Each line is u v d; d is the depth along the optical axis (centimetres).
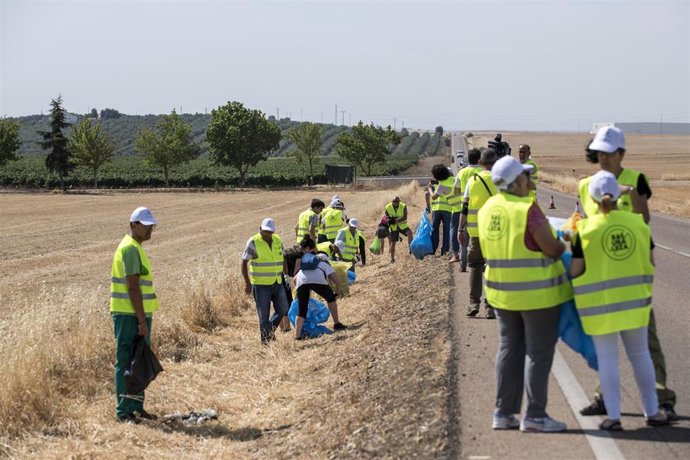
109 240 3200
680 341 854
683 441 550
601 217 557
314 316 1223
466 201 1001
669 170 8450
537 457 532
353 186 7906
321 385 896
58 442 768
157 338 1140
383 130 10306
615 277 553
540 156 12569
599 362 570
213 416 855
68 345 1000
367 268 1883
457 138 19562
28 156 15062
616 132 602
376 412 679
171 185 8675
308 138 10819
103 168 10712
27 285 1948
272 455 696
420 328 970
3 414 814
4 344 973
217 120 8988
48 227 3844
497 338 874
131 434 780
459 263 1509
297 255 1373
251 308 1480
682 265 1495
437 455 547
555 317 566
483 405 645
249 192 7650
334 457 617
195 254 2584
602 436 565
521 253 560
